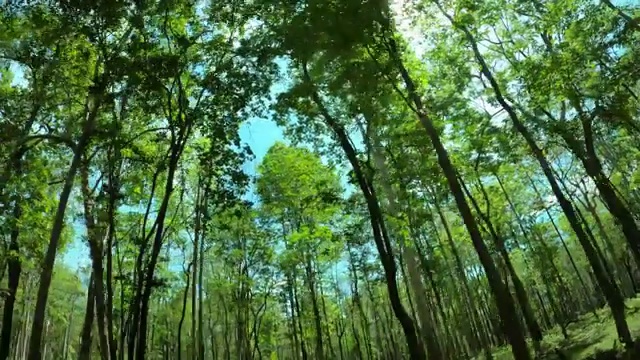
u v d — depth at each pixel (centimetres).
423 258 2472
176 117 1459
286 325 3953
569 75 1444
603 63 1438
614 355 1408
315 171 2589
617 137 2325
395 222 1725
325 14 1130
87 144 1466
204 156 1470
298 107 1419
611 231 3838
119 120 1532
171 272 2516
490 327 4484
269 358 4466
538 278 3384
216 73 1413
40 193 1622
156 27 1456
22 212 1593
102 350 1462
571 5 1538
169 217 2211
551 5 1590
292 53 1260
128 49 1322
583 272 5534
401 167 1736
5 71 1716
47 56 1422
